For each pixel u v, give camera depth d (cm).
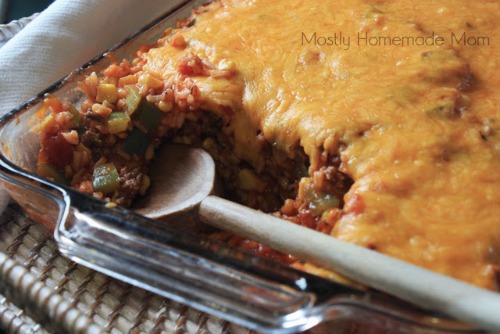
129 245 40
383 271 36
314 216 44
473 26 51
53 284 45
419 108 44
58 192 43
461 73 47
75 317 43
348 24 51
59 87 50
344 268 37
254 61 50
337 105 45
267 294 37
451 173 41
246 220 42
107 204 42
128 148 49
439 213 40
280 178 49
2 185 47
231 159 51
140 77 50
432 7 52
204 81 49
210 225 46
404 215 40
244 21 53
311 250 39
